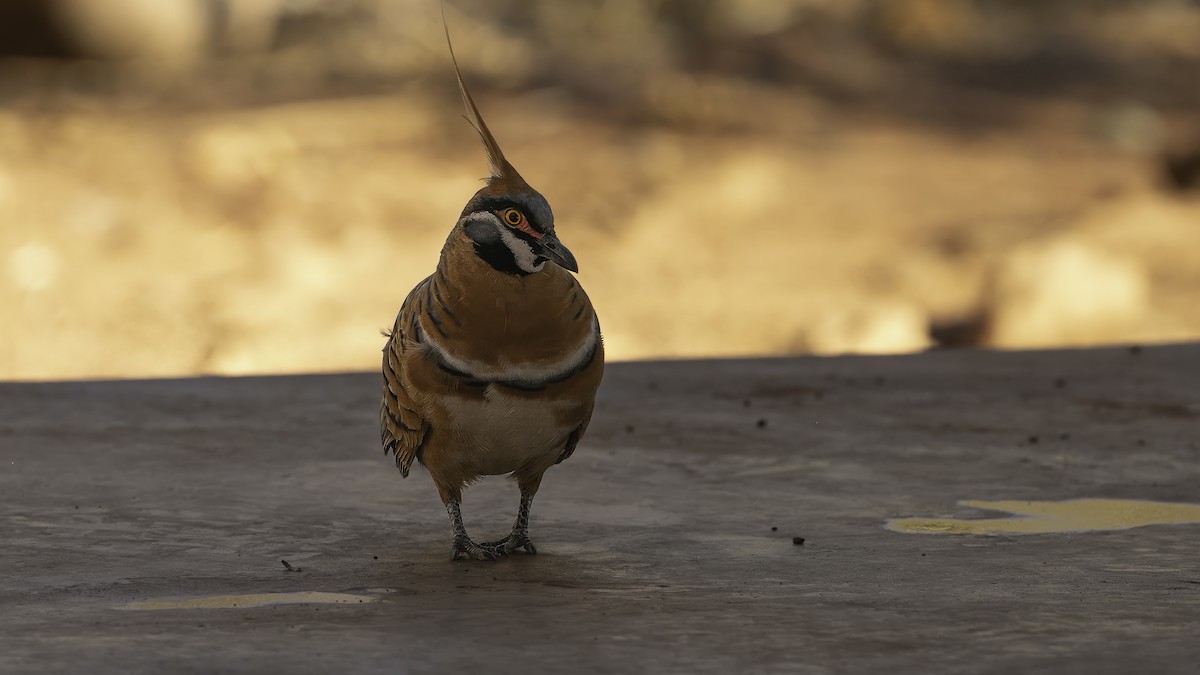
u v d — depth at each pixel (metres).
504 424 7.04
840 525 8.05
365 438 10.31
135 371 21.17
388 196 29.33
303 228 26.92
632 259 26.67
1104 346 14.77
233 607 6.28
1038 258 24.70
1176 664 5.36
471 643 5.66
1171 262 25.83
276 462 9.54
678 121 37.09
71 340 22.00
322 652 5.51
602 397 11.85
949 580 6.81
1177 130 40.69
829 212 29.84
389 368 7.34
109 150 31.58
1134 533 7.84
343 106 37.91
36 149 31.30
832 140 37.00
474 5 50.47
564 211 29.33
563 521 8.17
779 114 39.53
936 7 51.59
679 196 30.45
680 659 5.45
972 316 23.44
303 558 7.30
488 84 41.72
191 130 34.12
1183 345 14.78
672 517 8.25
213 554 7.33
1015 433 10.55
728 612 6.18
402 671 5.28
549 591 6.61
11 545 7.43
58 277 23.94
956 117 41.53
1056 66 50.25
